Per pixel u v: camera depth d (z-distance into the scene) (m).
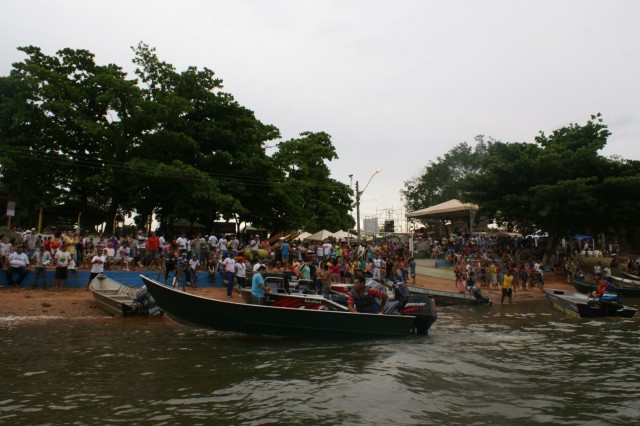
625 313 19.95
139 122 33.31
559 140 44.44
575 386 9.35
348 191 56.78
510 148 41.97
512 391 8.98
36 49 34.69
